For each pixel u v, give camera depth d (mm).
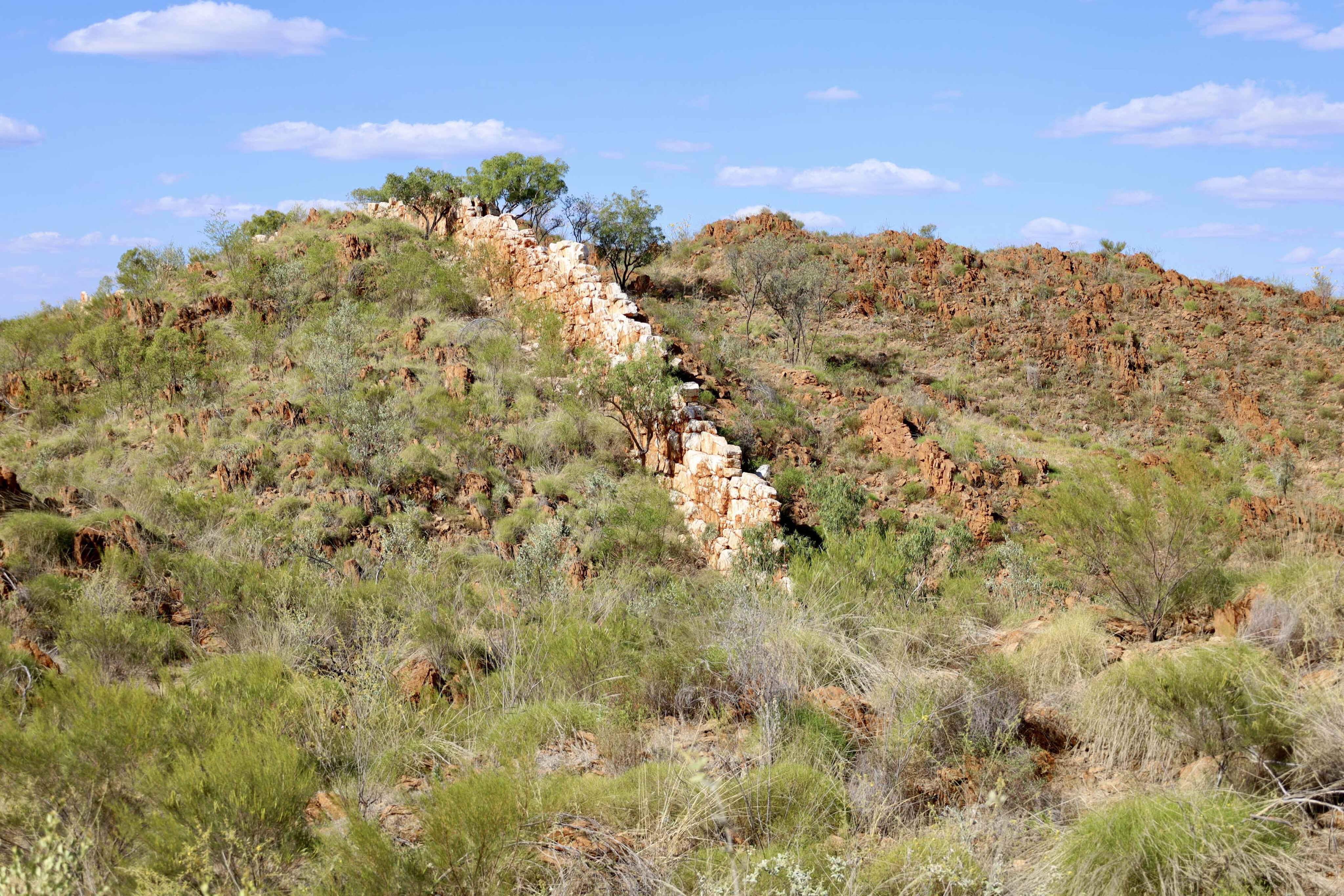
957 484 17969
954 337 32344
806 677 6809
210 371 19219
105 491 14008
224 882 4027
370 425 16328
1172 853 3936
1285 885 3801
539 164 31531
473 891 3910
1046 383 29719
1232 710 5043
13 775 4406
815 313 32625
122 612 8461
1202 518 7727
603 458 17344
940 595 9984
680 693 6742
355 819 4270
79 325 21562
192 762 4672
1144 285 36938
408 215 29672
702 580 13734
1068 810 4871
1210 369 30938
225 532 12836
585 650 7703
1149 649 6770
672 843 4402
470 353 20391
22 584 8961
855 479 18312
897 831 4711
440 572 12008
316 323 21578
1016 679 6297
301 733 5973
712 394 19156
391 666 7707
